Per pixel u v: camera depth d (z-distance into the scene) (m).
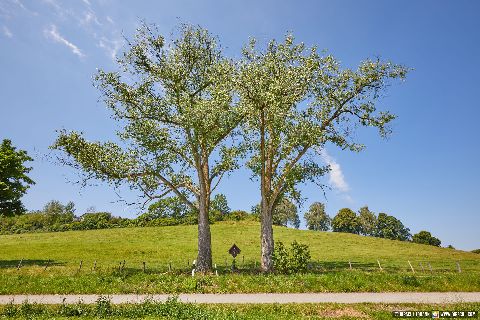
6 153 40.31
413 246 66.19
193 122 29.78
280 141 31.89
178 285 24.75
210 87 33.34
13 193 39.12
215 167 33.66
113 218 89.88
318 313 17.67
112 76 31.67
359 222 124.12
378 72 31.83
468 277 26.30
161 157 31.72
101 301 18.45
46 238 65.56
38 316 16.92
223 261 44.25
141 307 18.23
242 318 16.02
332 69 31.73
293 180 31.95
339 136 32.78
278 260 30.73
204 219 32.81
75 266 36.97
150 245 56.81
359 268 38.41
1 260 43.03
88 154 30.56
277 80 29.78
